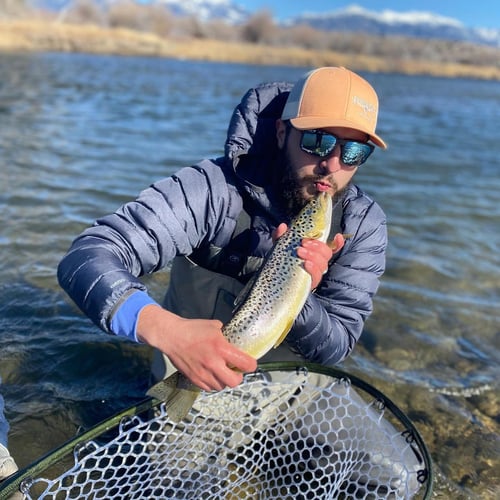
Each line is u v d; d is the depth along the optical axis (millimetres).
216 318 1034
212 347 691
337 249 861
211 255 979
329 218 851
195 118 5281
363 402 1039
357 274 986
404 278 1894
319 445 1002
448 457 1093
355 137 886
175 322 713
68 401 1136
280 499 929
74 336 1329
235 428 1002
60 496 875
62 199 2307
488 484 1030
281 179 931
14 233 1891
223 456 952
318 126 857
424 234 2371
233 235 959
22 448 1009
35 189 2404
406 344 1486
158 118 5078
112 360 1265
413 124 6785
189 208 916
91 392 1169
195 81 10320
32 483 741
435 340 1517
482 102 12188
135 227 864
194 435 956
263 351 795
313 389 1031
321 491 956
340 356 983
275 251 826
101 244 820
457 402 1267
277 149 966
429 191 3158
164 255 897
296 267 804
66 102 5477
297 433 1029
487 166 4137
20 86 6402
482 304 1749
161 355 1097
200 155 3482
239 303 815
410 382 1326
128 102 6066
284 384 1010
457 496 995
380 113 7770
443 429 1174
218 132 4527
